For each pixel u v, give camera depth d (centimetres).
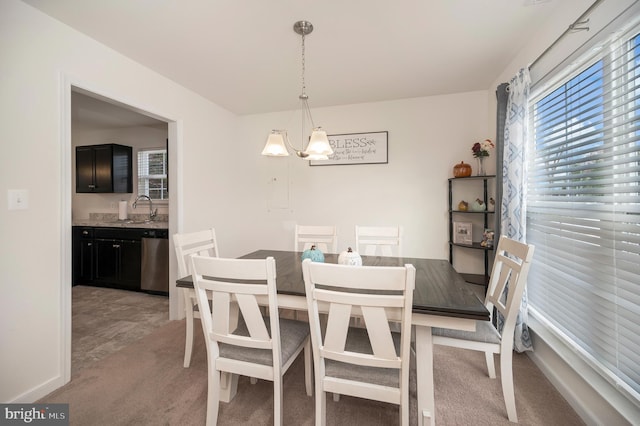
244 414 146
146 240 329
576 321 154
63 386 168
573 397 146
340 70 238
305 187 343
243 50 206
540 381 169
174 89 261
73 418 143
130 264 339
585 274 147
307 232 249
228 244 348
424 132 301
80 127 405
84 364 191
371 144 316
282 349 134
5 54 145
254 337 124
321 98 304
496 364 191
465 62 225
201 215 299
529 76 184
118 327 249
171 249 267
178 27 178
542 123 187
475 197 288
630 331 120
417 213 305
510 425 137
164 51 207
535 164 196
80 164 392
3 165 146
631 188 118
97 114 336
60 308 170
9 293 148
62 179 171
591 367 138
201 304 127
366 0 154
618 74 127
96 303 309
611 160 131
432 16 168
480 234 286
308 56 215
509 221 200
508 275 153
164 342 222
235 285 118
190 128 282
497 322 214
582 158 148
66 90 173
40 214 161
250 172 364
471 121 287
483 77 253
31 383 156
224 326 126
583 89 149
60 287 170
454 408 149
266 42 196
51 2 153
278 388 123
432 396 121
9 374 148
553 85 176
